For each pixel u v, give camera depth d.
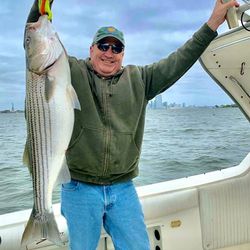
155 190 3.97
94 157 2.92
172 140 17.62
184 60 3.02
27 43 2.57
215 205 4.02
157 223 3.86
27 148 2.67
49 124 2.57
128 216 3.00
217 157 12.83
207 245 3.98
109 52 2.94
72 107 2.61
